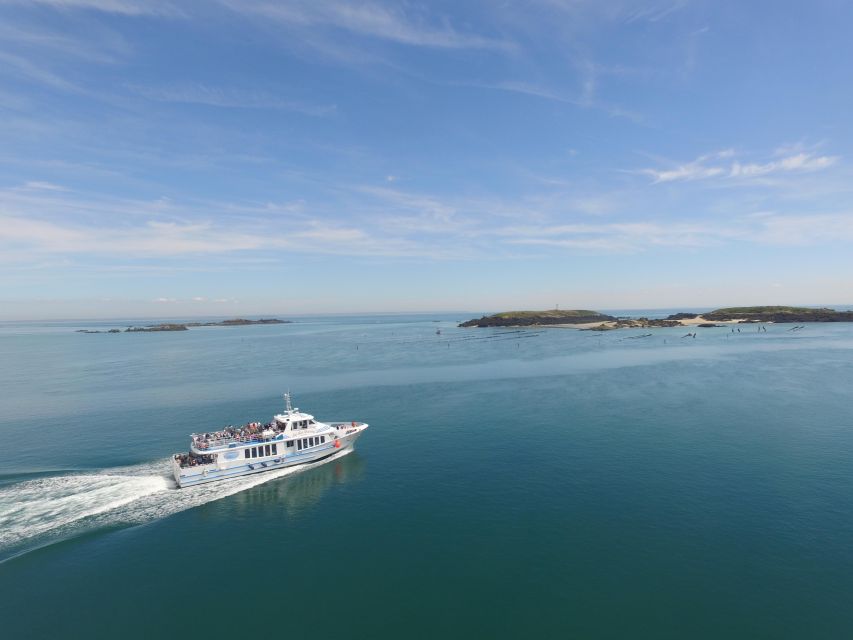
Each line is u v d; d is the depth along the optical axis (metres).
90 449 65.75
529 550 40.12
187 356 181.75
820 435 65.69
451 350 182.38
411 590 35.69
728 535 41.44
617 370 121.94
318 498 50.59
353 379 118.62
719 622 31.69
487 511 46.78
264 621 32.88
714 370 118.69
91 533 43.78
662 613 32.59
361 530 44.06
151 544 42.16
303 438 59.09
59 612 33.88
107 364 159.38
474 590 35.50
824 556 38.22
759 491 49.09
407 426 74.56
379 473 56.50
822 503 46.44
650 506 46.62
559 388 100.00
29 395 104.81
